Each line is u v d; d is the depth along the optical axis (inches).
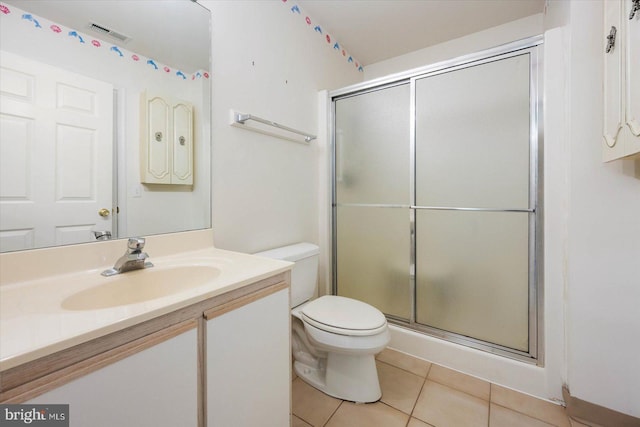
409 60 98.2
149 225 43.7
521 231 57.1
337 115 82.0
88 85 37.4
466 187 62.6
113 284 34.0
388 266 74.1
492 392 55.4
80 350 21.3
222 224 53.7
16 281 31.1
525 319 57.1
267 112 63.1
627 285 43.8
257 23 60.6
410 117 68.9
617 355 44.7
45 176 33.8
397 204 72.2
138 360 24.1
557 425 47.0
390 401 53.3
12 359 17.8
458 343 63.5
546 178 51.9
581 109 46.2
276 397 38.0
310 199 77.9
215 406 30.3
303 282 63.1
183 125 47.7
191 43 48.5
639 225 42.8
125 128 41.0
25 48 32.3
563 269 50.8
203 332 29.5
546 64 51.6
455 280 64.7
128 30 41.2
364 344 49.2
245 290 34.3
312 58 78.1
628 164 43.3
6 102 31.1
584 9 45.8
